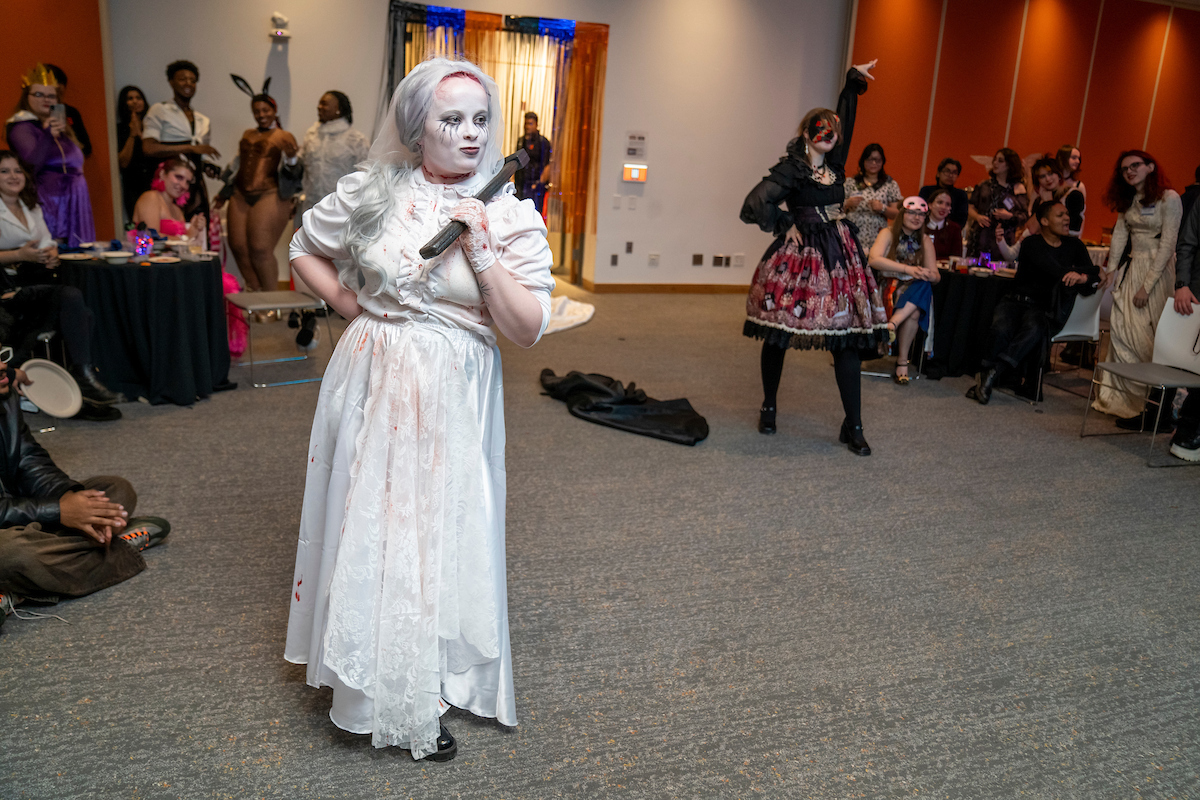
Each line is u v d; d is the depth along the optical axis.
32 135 4.81
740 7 8.20
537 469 3.67
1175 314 4.20
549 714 2.04
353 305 1.81
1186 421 4.17
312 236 1.79
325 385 1.79
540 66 7.75
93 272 4.10
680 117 8.30
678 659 2.30
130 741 1.86
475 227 1.57
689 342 6.44
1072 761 1.96
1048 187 6.80
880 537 3.15
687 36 8.12
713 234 8.70
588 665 2.25
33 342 3.87
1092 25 9.23
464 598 1.80
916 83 8.73
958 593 2.75
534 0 7.62
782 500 3.46
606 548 2.94
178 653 2.19
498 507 1.86
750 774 1.87
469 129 1.62
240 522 2.98
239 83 6.69
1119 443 4.43
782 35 8.37
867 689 2.21
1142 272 4.73
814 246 3.93
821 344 3.93
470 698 1.92
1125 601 2.75
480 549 1.79
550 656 2.28
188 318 4.27
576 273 8.84
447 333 1.72
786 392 5.16
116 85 6.68
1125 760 1.98
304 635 1.89
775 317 3.98
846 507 3.42
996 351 5.06
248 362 5.18
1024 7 8.91
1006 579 2.87
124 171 6.36
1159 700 2.22
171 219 4.99
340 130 6.55
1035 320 4.99
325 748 1.88
